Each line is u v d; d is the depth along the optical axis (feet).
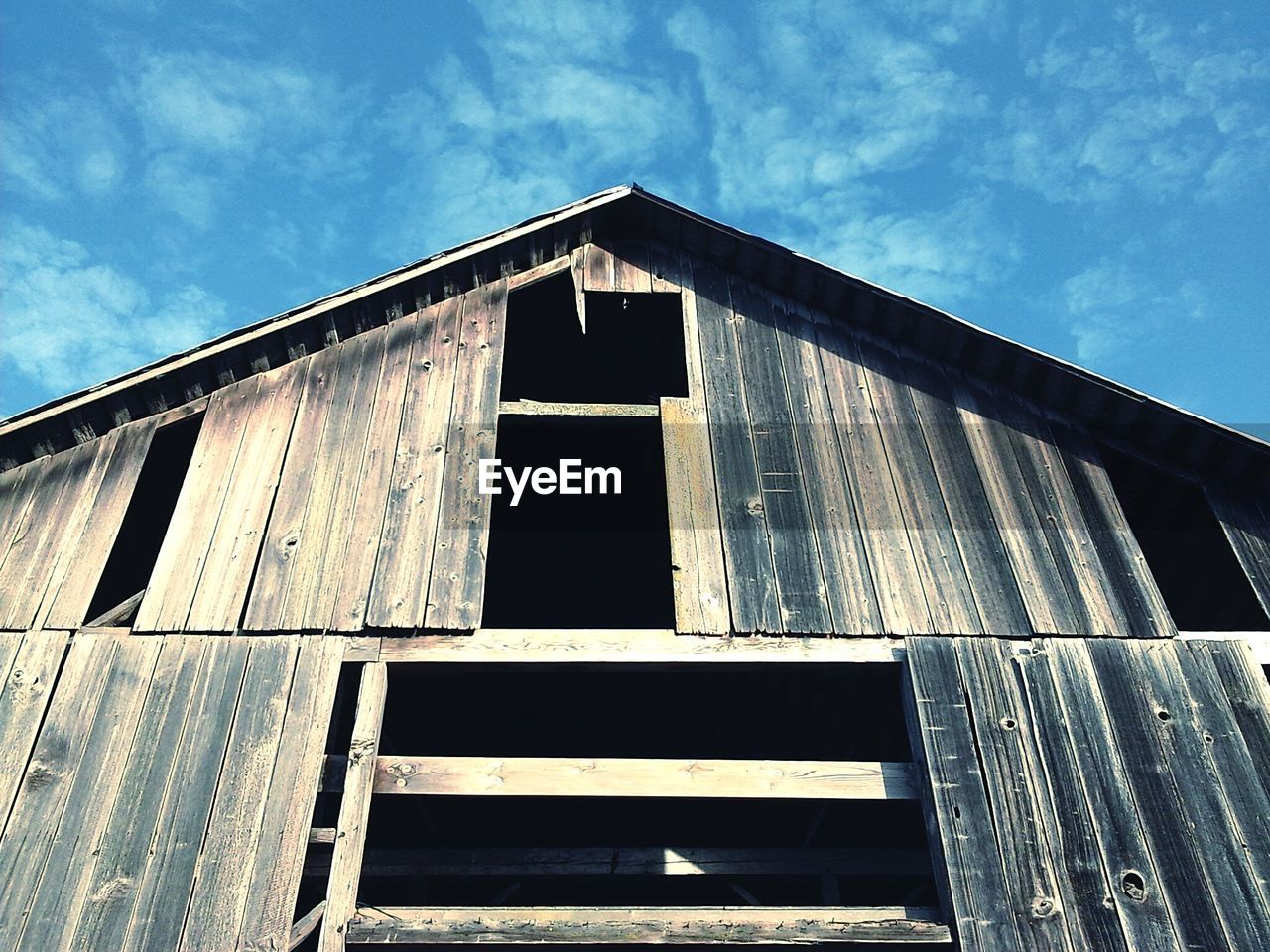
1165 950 14.83
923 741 17.07
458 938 15.05
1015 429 23.34
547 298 27.73
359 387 23.27
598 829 29.53
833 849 22.91
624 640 18.33
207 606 18.53
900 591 19.43
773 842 29.66
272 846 15.46
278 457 21.47
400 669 18.12
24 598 18.86
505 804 28.19
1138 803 16.44
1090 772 16.80
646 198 27.66
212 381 23.02
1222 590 24.98
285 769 16.30
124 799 15.94
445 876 23.91
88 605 18.85
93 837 15.53
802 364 24.71
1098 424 23.53
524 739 29.91
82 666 17.58
